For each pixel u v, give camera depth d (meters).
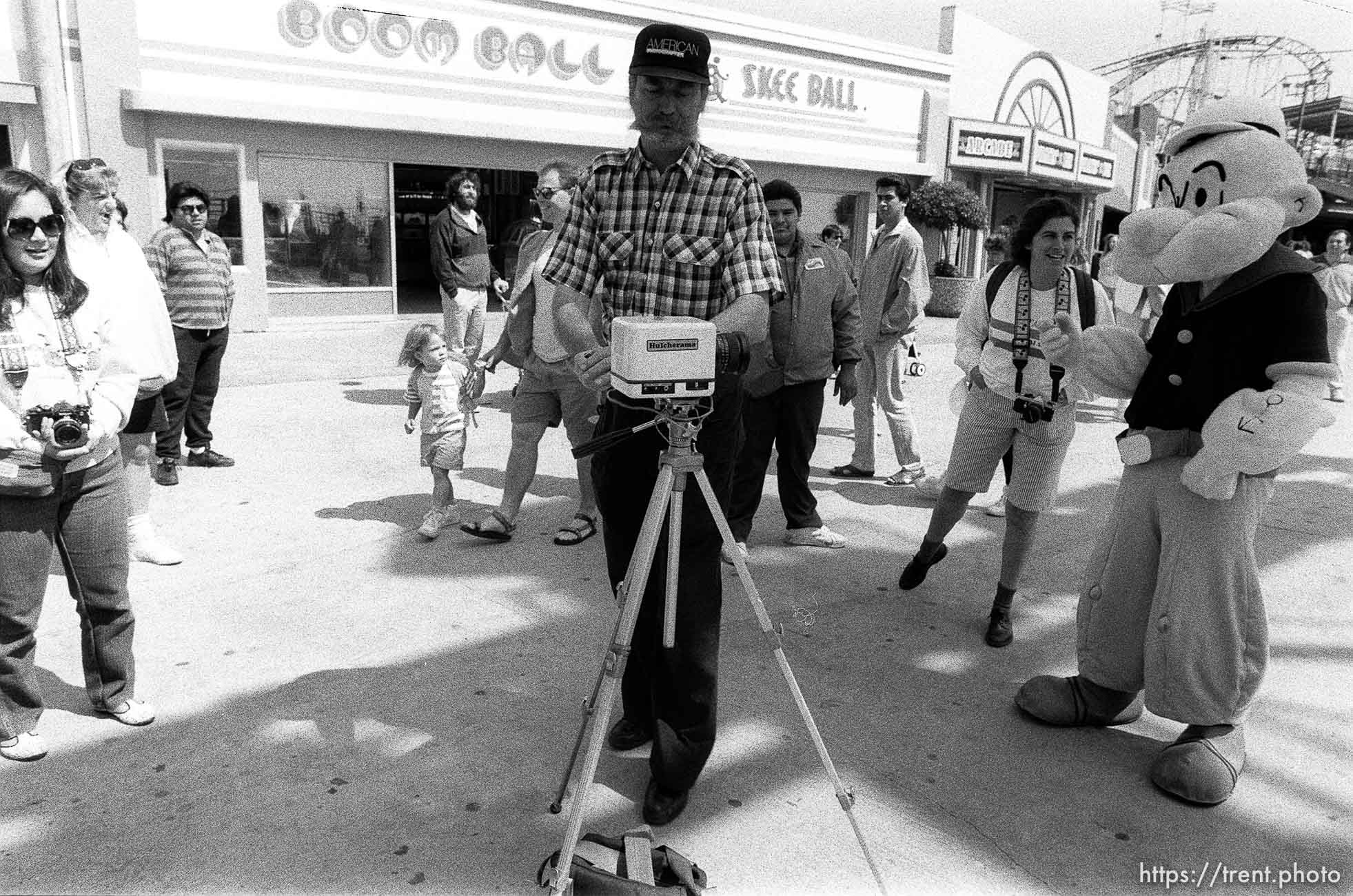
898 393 6.31
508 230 14.76
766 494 6.20
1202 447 2.92
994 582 4.77
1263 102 3.01
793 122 16.75
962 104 20.38
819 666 3.82
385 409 8.09
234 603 4.23
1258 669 3.06
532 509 5.64
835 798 2.95
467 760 3.08
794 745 3.23
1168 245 2.92
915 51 18.31
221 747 3.12
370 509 5.54
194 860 2.58
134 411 4.40
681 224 2.86
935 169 19.27
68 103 10.13
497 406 8.50
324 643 3.87
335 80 11.73
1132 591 3.26
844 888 2.55
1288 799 3.00
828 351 4.89
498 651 3.83
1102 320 3.98
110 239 4.27
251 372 9.29
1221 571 3.01
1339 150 39.09
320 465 6.41
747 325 2.79
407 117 12.18
